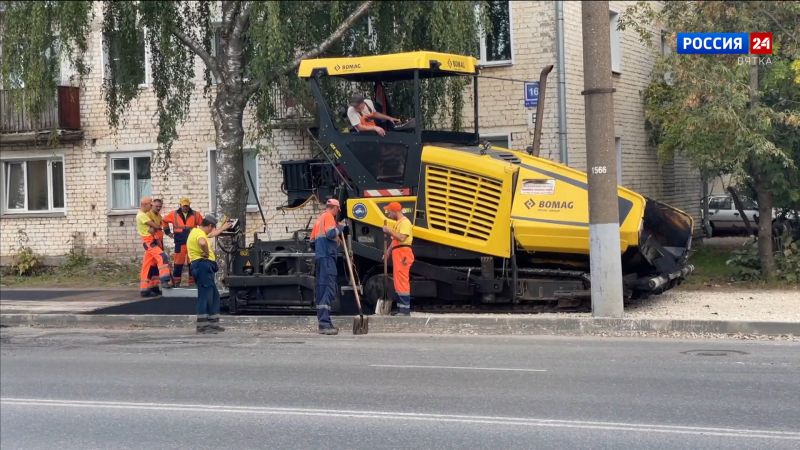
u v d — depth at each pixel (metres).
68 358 11.48
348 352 11.31
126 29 17.12
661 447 6.64
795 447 6.57
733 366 9.72
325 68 14.06
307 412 8.09
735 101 15.28
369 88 15.42
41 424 8.00
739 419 7.41
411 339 12.44
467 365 10.11
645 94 23.08
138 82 17.73
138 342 12.87
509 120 20.78
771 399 8.09
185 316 14.52
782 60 15.98
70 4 15.75
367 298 14.35
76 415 8.30
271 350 11.69
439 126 18.11
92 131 24.34
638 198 13.34
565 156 20.02
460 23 16.64
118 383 9.73
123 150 24.12
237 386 9.35
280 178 22.89
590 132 12.61
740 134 15.37
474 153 13.60
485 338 12.39
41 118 23.98
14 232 25.19
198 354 11.54
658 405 7.95
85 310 15.66
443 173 13.55
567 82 20.58
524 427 7.33
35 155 24.94
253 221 23.20
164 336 13.48
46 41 16.36
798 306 13.65
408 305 13.55
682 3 17.02
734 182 15.79
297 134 22.62
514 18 20.66
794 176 16.30
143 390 9.33
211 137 23.41
